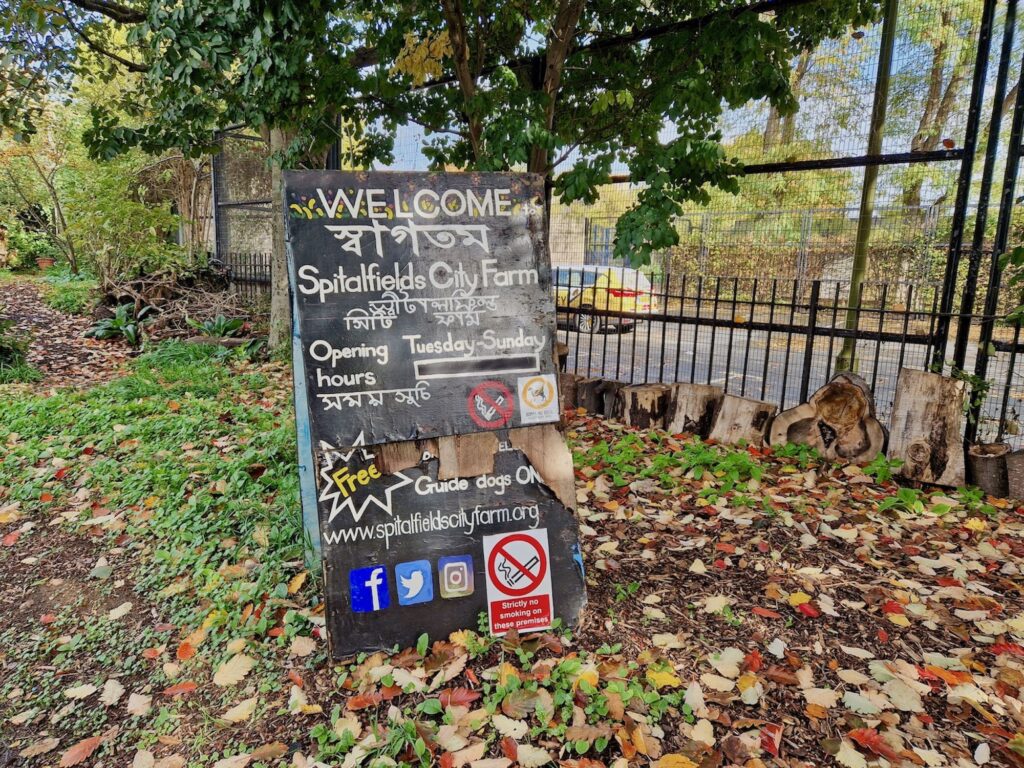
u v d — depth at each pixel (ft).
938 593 9.74
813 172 19.27
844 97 17.63
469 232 8.58
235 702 7.79
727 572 10.34
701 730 6.97
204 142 20.81
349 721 7.23
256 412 19.29
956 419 13.92
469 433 8.54
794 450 15.72
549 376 8.84
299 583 9.79
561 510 8.89
